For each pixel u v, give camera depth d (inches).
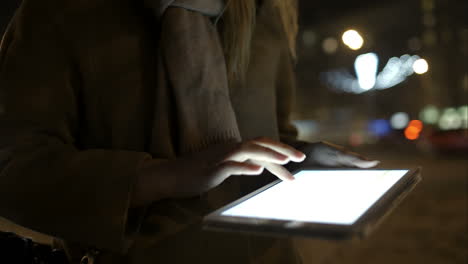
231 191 39.6
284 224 22.5
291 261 44.7
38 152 31.3
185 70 34.5
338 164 45.1
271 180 44.3
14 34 35.1
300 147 48.5
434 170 471.2
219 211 26.5
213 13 37.0
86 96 35.0
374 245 190.2
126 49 35.7
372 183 32.3
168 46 34.6
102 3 35.7
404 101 1348.4
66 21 34.2
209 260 36.3
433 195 306.3
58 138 33.3
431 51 983.6
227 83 38.4
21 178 30.4
